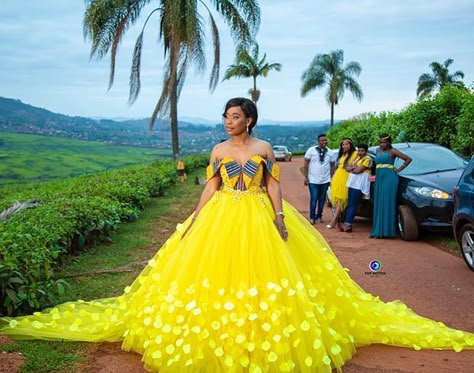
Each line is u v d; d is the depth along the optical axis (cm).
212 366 361
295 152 5438
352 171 987
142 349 405
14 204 966
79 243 792
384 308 468
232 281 373
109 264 732
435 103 1498
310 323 366
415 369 396
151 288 404
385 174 912
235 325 358
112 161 6944
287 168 3086
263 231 393
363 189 982
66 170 6003
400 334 439
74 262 739
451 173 920
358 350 427
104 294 590
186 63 2236
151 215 1199
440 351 428
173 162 2414
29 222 699
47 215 765
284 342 355
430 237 919
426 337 434
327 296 411
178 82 2323
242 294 363
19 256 523
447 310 542
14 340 440
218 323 361
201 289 372
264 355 354
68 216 786
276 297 364
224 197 417
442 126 1480
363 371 391
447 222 845
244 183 416
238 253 381
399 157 922
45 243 629
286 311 364
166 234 967
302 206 1382
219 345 357
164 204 1409
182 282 380
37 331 443
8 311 485
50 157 6944
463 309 544
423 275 676
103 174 1911
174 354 364
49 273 559
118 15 2245
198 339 361
